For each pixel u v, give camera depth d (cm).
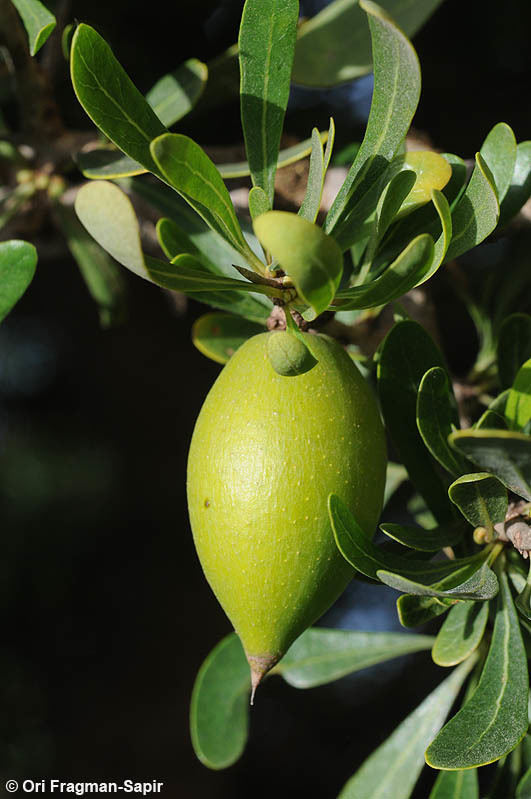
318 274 19
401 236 22
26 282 21
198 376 71
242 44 21
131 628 70
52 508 67
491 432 18
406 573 21
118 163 23
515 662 21
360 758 72
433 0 28
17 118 36
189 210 25
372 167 21
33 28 22
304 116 38
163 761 68
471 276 36
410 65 20
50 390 72
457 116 39
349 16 28
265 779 73
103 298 33
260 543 20
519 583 22
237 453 20
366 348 25
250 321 25
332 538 20
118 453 71
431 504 23
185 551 72
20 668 64
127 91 21
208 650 71
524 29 37
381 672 73
